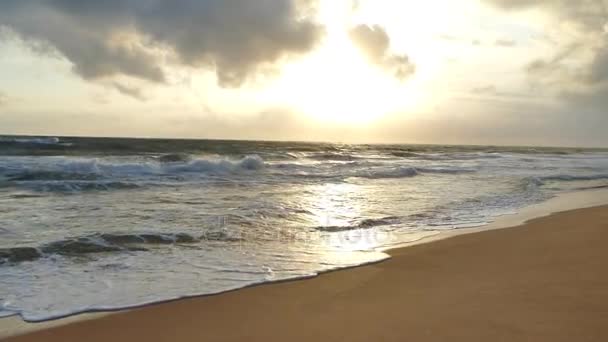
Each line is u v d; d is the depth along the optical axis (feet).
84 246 20.40
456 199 39.65
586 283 14.83
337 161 89.56
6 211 28.86
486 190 47.03
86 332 11.66
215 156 82.38
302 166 70.79
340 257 19.65
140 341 11.12
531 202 39.50
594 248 20.63
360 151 143.33
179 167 58.85
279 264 18.42
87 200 34.40
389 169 68.64
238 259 19.11
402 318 12.05
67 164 53.11
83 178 49.08
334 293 14.74
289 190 43.75
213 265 18.13
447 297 13.74
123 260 18.58
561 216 31.55
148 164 56.34
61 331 11.70
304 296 14.47
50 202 33.09
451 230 26.16
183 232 23.61
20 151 81.25
